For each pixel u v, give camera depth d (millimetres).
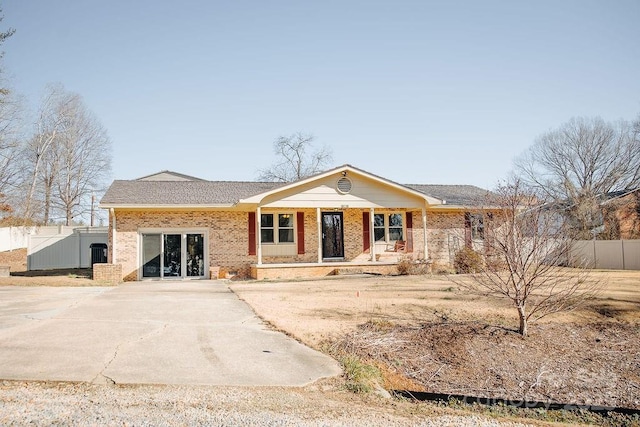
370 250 23156
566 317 10945
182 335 8984
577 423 6305
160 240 21375
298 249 22828
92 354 7500
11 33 23359
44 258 27750
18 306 12219
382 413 5566
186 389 6035
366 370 7273
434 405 6395
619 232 31641
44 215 42750
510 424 5621
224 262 21984
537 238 9609
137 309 11805
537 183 38562
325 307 11984
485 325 10172
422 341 9242
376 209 23969
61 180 43719
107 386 6039
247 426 4840
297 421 5047
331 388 6426
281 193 21125
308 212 23125
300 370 7074
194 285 18188
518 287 10219
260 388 6211
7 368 6664
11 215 38344
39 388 5875
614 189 37719
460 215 24984
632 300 12406
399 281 17594
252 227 22438
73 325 9695
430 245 24516
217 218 22078
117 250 20828
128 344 8195
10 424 4668
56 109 42969
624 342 9531
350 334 9438
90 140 45156
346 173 21797
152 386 6105
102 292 15508
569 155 38781
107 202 20344
